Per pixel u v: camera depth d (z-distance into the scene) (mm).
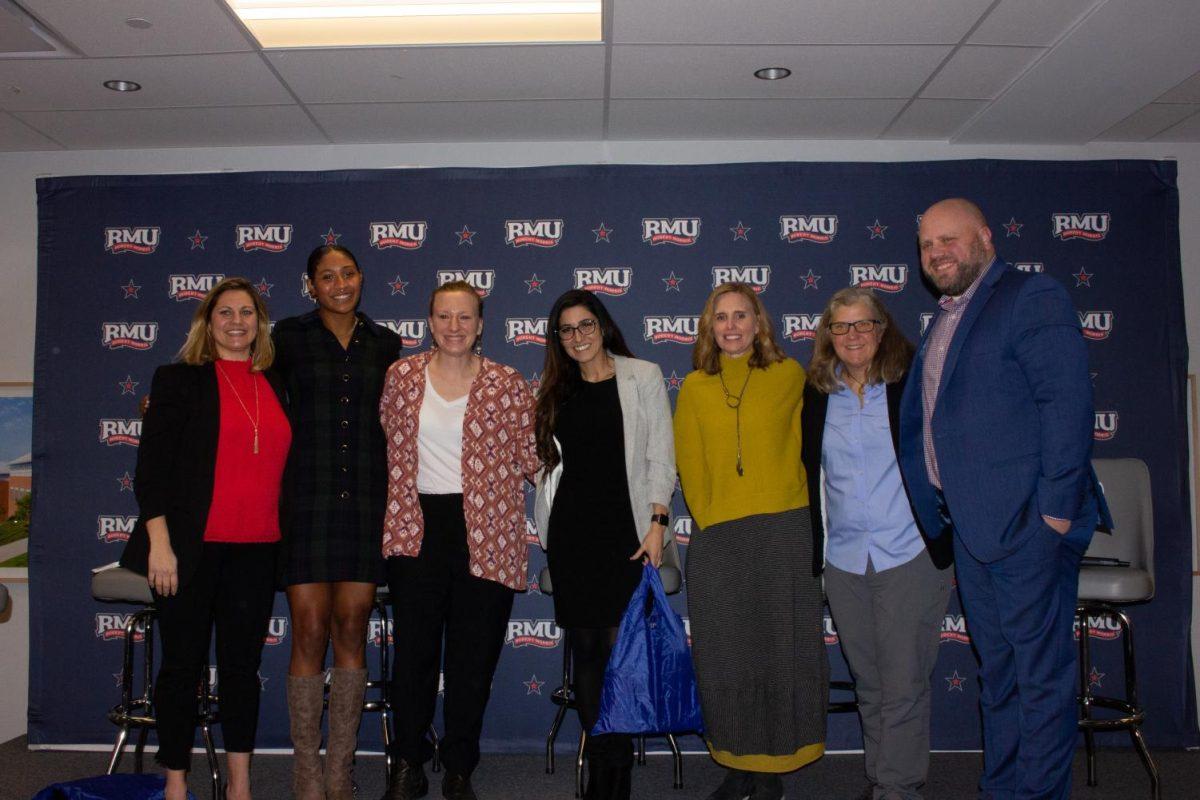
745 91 3400
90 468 3781
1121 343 3756
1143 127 3766
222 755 3564
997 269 2402
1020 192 3803
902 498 2578
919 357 2520
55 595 3736
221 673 2652
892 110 3594
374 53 3051
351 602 2688
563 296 2713
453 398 2738
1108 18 2805
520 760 3549
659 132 3846
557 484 2770
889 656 2549
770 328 2738
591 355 2662
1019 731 2350
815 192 3814
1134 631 3652
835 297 2629
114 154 3992
